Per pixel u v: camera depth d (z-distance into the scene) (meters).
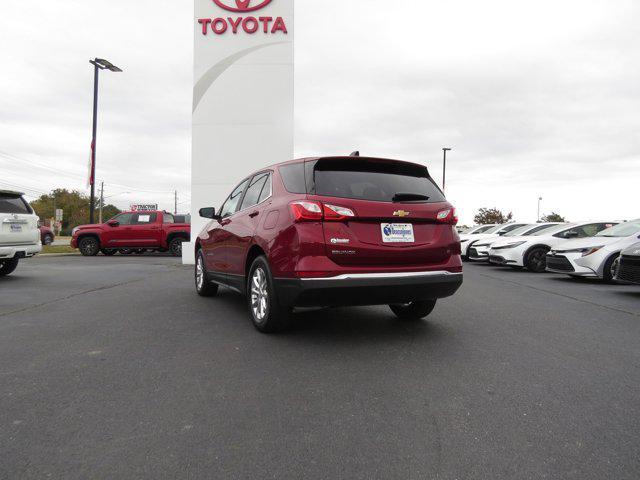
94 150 21.28
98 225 18.17
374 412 2.61
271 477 1.95
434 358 3.66
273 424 2.45
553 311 5.84
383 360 3.60
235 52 13.26
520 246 12.08
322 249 3.88
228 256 5.59
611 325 4.97
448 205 4.48
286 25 13.27
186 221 19.22
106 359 3.62
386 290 3.99
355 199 4.03
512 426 2.42
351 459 2.09
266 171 5.11
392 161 4.42
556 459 2.08
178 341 4.19
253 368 3.40
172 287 7.96
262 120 13.23
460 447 2.20
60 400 2.77
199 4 13.26
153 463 2.05
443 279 4.21
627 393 2.90
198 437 2.30
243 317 5.32
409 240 4.17
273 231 4.26
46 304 6.15
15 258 9.46
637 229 9.22
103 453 2.14
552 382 3.10
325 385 3.04
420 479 1.93
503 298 6.98
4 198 8.82
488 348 3.97
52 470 1.99
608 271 8.79
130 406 2.69
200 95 13.20
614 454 2.13
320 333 4.51
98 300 6.52
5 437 2.29
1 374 3.26
